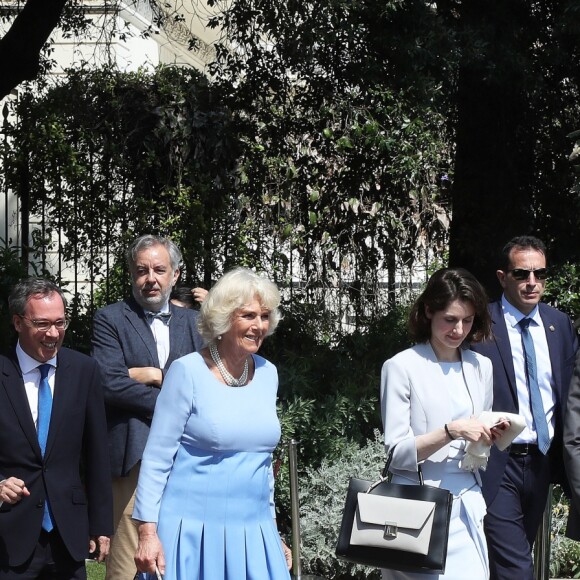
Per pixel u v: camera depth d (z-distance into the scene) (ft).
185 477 14.02
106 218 33.40
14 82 31.27
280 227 35.14
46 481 15.20
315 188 34.73
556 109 34.50
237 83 33.73
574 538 16.37
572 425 15.96
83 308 34.17
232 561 13.80
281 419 26.13
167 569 13.74
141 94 33.27
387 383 15.55
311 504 25.22
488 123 34.73
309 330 33.19
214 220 34.01
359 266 35.70
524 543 17.56
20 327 15.34
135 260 18.97
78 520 15.43
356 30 29.25
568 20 29.55
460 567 14.94
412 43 29.25
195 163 33.50
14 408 15.17
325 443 26.61
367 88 30.89
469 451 15.01
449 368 15.69
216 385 14.15
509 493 17.71
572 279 32.99
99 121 33.35
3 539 14.92
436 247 37.45
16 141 33.06
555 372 18.17
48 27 30.99
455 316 15.24
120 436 18.31
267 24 30.91
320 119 33.50
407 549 14.37
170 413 14.05
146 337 18.83
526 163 35.53
